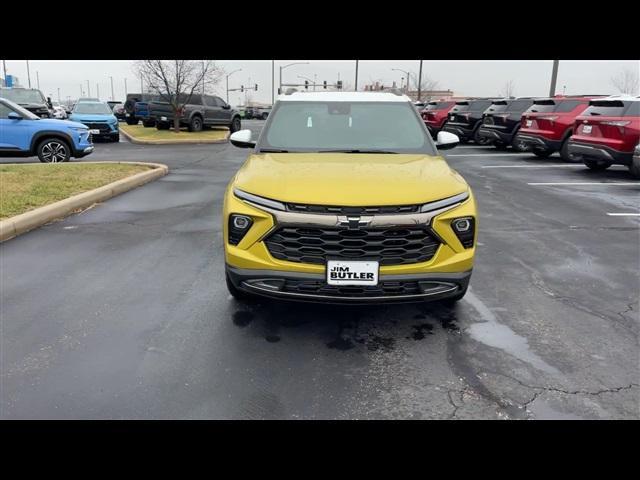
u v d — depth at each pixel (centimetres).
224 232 364
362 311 409
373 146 454
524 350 347
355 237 329
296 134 468
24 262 518
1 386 295
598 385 304
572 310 415
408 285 338
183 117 2594
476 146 2036
